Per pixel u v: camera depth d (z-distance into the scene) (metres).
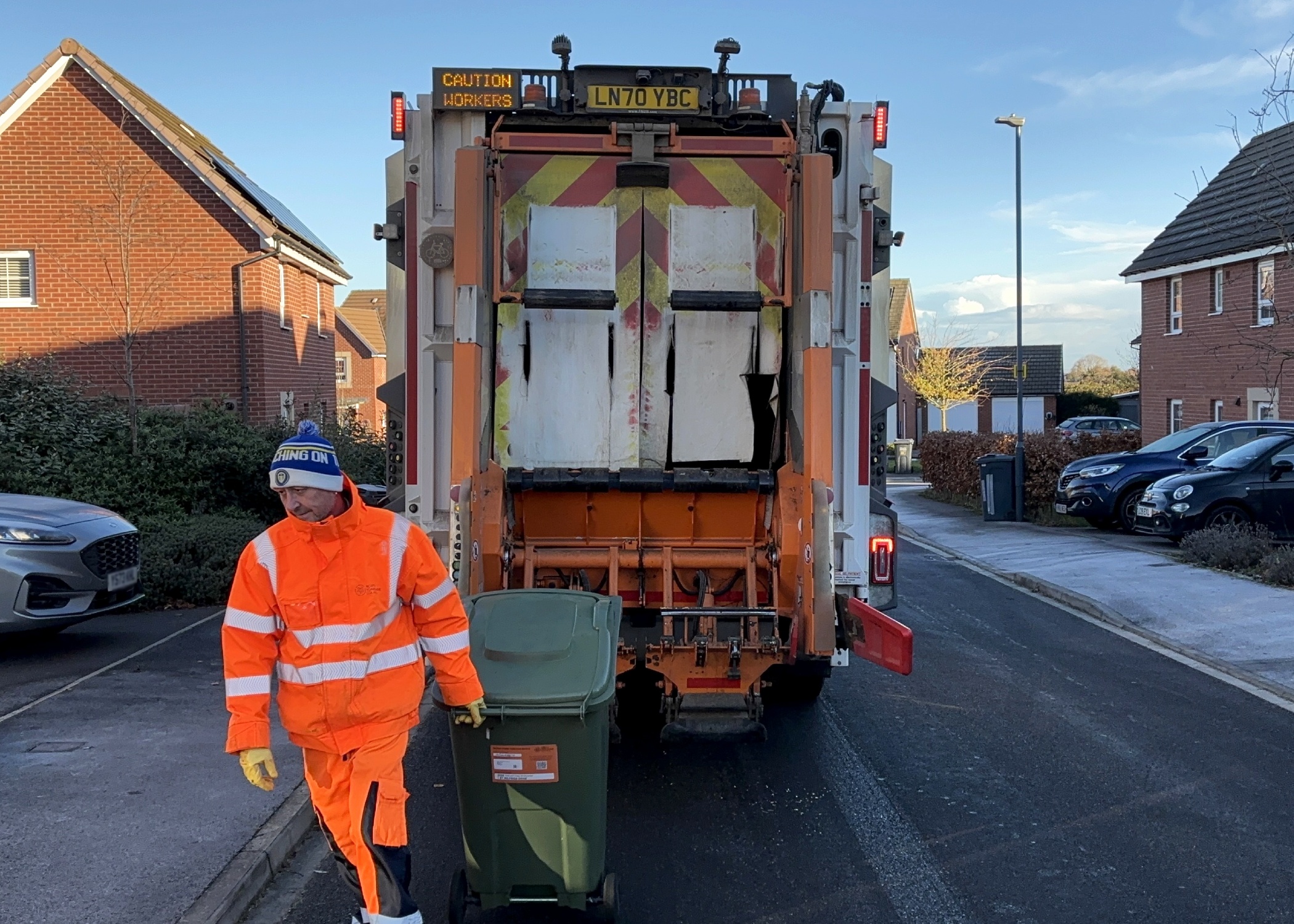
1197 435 17.69
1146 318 28.12
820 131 6.29
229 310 18.19
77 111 17.88
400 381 6.42
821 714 7.54
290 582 3.55
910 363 57.72
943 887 4.76
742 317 6.10
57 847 4.87
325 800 3.65
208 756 6.09
